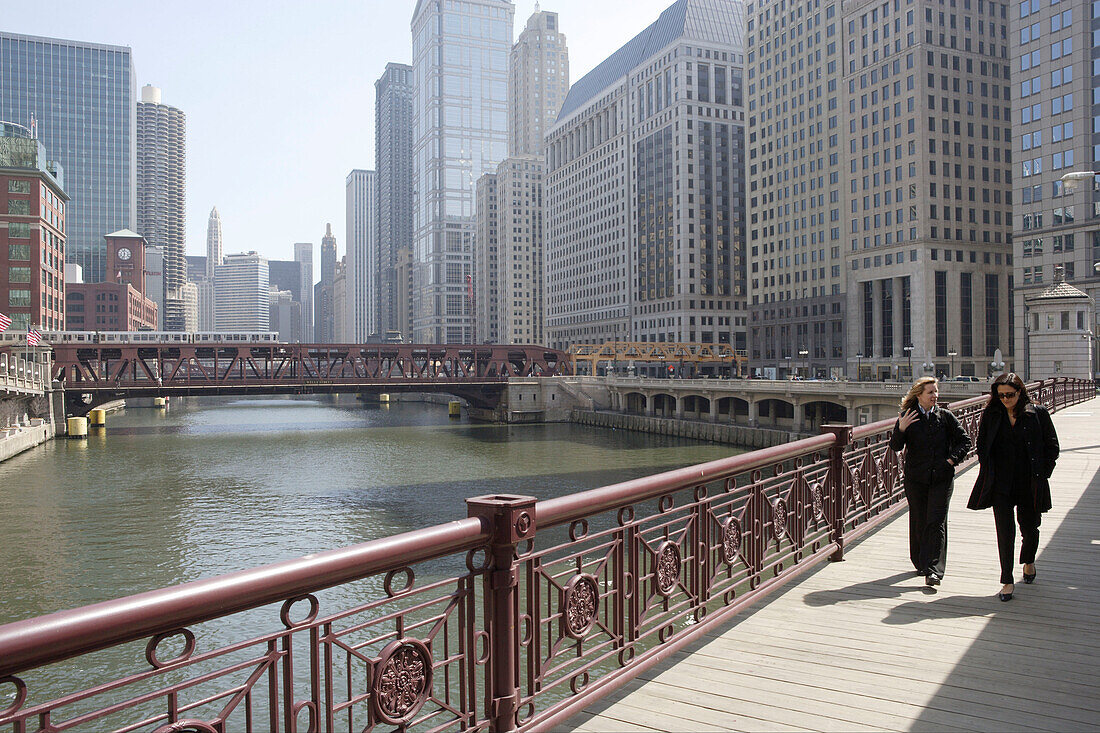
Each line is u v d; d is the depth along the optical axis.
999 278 105.25
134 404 163.38
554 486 52.00
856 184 112.00
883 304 108.94
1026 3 85.38
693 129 160.12
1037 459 9.05
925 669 7.04
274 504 45.47
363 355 99.81
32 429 74.44
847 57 113.75
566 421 112.06
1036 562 10.76
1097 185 77.94
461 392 112.38
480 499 5.26
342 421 113.94
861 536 12.39
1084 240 79.25
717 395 88.38
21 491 49.75
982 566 10.57
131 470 59.28
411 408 154.88
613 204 186.62
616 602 6.53
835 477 10.98
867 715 6.11
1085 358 45.50
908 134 102.88
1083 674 6.91
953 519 13.73
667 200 163.88
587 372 193.75
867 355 111.44
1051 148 82.75
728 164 163.00
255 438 85.25
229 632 24.20
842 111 114.69
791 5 125.94
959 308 102.25
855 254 112.12
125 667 21.50
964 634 7.95
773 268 130.62
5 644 2.82
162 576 30.19
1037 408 9.16
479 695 10.94
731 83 163.75
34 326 96.06
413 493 49.31
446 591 27.19
